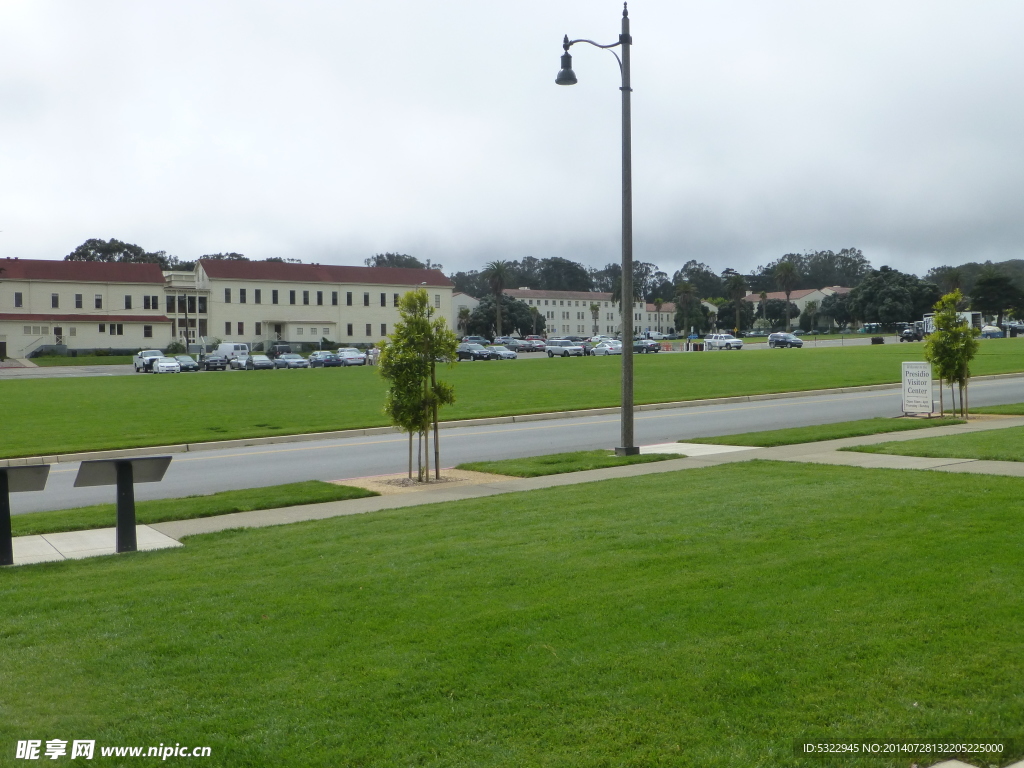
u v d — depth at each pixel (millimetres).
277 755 4277
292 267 113375
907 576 6879
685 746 4273
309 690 5027
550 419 26266
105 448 20109
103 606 6891
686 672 5105
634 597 6562
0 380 49781
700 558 7691
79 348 96875
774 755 4172
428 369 14461
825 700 4723
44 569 8469
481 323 139750
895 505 9898
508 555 8102
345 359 73812
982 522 8766
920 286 143750
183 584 7531
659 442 19547
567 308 182250
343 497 12898
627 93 16531
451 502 11766
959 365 22469
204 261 109125
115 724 4660
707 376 41062
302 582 7406
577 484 13086
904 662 5164
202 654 5668
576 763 4133
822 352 63000
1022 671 5016
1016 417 22188
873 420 21734
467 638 5797
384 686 5039
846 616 5973
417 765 4152
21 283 96188
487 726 4516
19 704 4941
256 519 11328
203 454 19672
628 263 16688
